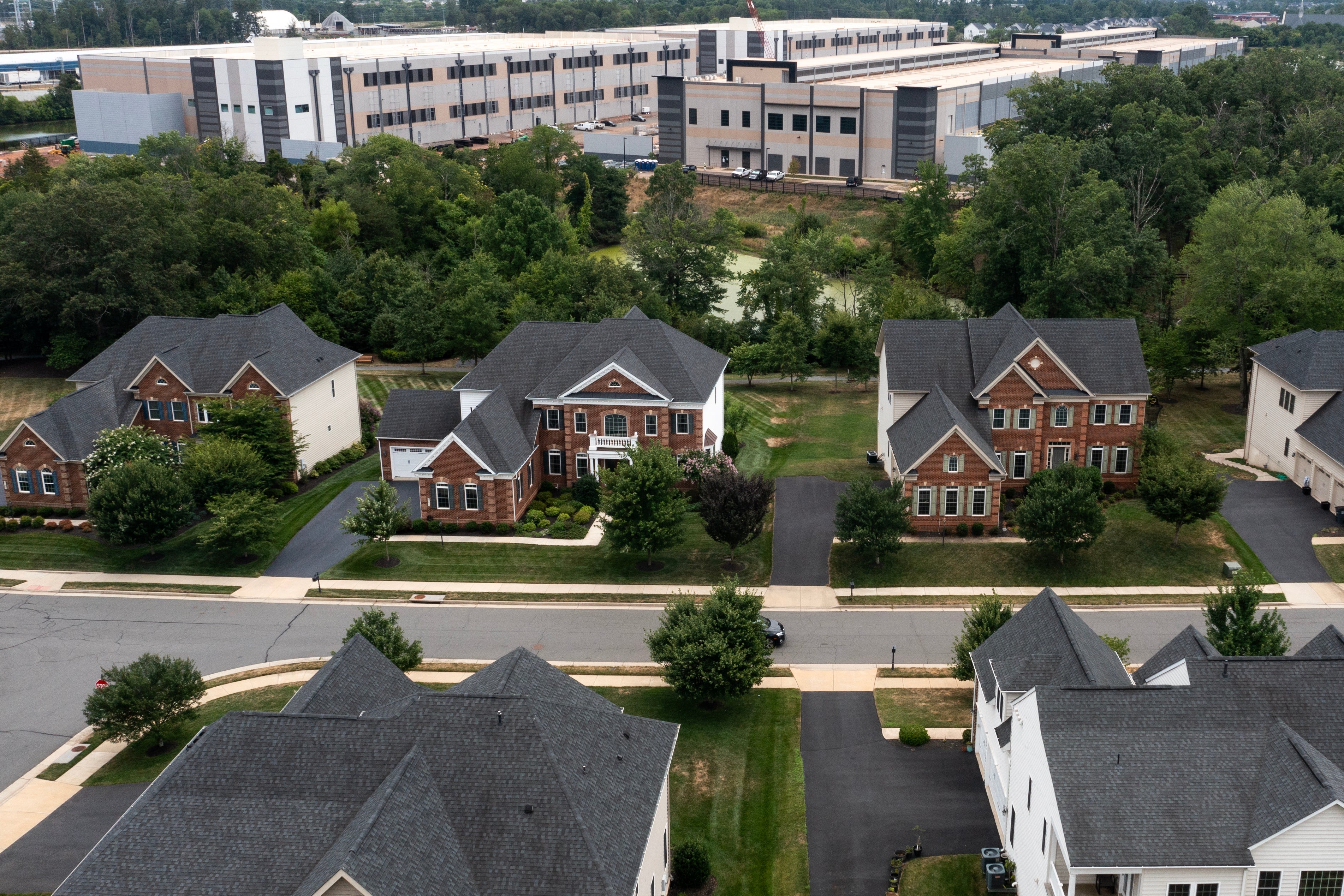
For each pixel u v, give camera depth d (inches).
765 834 1790.1
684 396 3144.7
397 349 4453.7
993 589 2628.0
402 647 2185.0
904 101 6958.7
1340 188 4717.0
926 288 4694.9
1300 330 3698.3
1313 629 2384.4
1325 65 6274.6
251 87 7564.0
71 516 3105.3
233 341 3383.4
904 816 1817.2
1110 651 1968.5
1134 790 1448.1
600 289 4443.9
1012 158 4288.9
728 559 2805.1
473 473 2970.0
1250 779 1454.2
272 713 1600.6
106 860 1389.0
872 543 2667.3
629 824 1488.7
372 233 5644.7
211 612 2610.7
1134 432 3085.6
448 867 1370.6
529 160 6555.1
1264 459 3272.6
